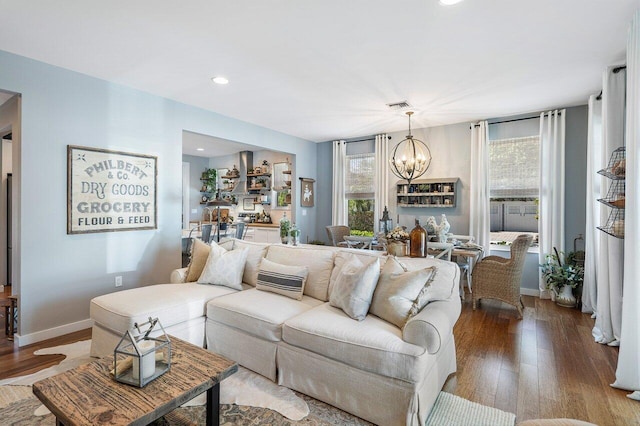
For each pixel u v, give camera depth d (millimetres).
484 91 3789
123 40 2658
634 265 2234
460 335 3254
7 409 2021
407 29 2473
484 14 2275
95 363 1740
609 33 2512
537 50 2787
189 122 4309
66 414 1332
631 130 2287
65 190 3205
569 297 4148
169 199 4094
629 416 1989
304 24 2414
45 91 3066
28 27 2463
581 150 4359
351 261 2613
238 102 4207
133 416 1322
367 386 1926
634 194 2246
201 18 2340
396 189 5836
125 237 3684
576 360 2705
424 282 2207
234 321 2531
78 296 3311
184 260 4910
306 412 2018
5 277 4660
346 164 6465
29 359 2676
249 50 2818
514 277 3764
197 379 1597
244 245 3512
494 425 1904
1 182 4566
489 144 5008
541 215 4562
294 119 5016
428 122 5203
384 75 3332
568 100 4117
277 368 2316
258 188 7648
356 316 2229
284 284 2834
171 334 2533
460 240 5113
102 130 3463
